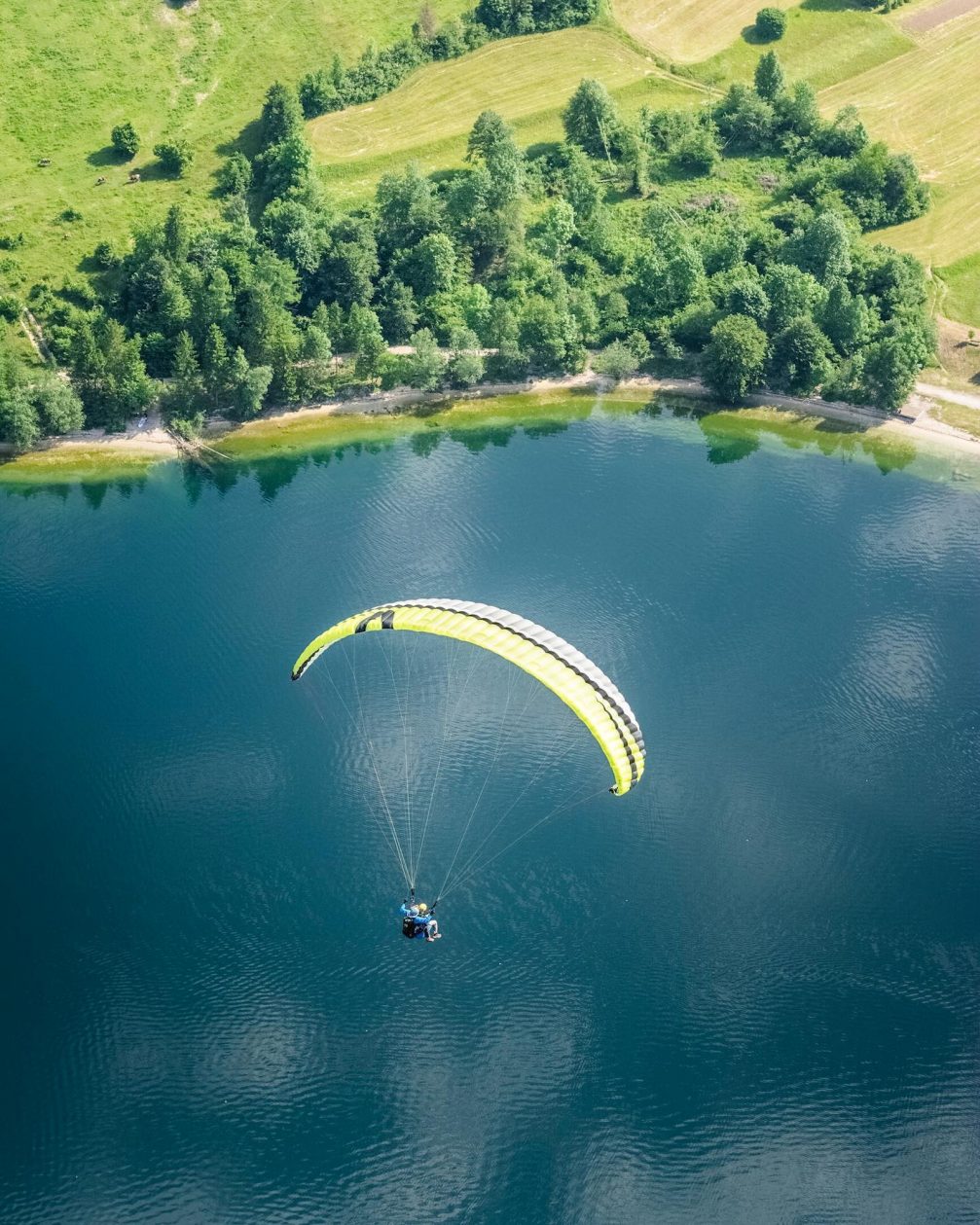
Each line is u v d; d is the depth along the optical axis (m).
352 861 101.62
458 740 111.12
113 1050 91.06
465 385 155.38
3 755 109.12
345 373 154.88
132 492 140.25
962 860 103.56
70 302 158.38
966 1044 92.62
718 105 189.00
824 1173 86.12
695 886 101.00
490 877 100.88
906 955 97.31
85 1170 85.69
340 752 109.75
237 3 198.62
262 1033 91.88
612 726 87.25
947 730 113.19
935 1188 85.69
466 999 93.94
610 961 96.25
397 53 194.12
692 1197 84.94
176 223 155.75
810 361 152.75
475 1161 86.38
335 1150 86.75
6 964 95.25
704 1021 93.25
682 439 148.88
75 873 100.81
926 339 156.25
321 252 160.88
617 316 161.38
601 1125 88.00
